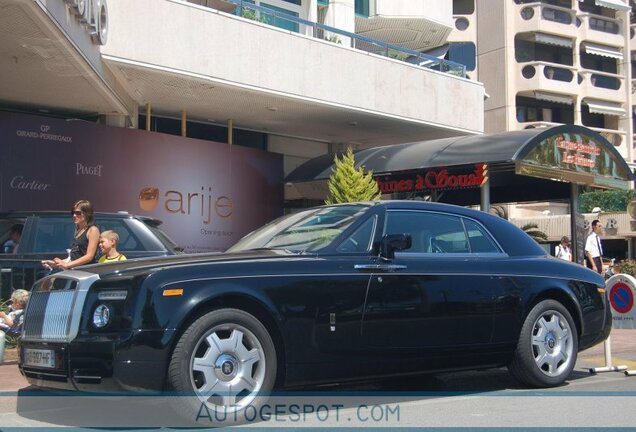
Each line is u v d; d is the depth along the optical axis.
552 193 19.31
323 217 6.97
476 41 39.06
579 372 8.65
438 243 6.93
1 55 11.84
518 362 7.17
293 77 15.77
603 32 39.53
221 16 14.62
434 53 25.86
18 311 8.89
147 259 6.17
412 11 23.94
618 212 35.34
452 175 16.34
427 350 6.52
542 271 7.36
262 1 19.48
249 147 19.16
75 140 14.63
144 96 15.80
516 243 7.44
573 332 7.51
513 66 37.78
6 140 13.73
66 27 10.97
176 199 16.19
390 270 6.41
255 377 5.78
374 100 17.27
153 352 5.36
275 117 17.86
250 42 15.06
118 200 15.21
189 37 14.13
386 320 6.31
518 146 15.22
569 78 38.38
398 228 6.76
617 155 17.88
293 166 20.52
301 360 5.94
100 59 13.03
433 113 18.52
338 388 7.42
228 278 5.72
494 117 37.97
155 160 15.88
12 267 9.23
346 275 6.19
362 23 24.09
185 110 17.11
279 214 18.47
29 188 13.95
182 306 5.48
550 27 37.81
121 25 13.27
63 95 14.47
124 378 5.32
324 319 6.03
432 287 6.59
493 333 6.91
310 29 16.59
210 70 14.41
